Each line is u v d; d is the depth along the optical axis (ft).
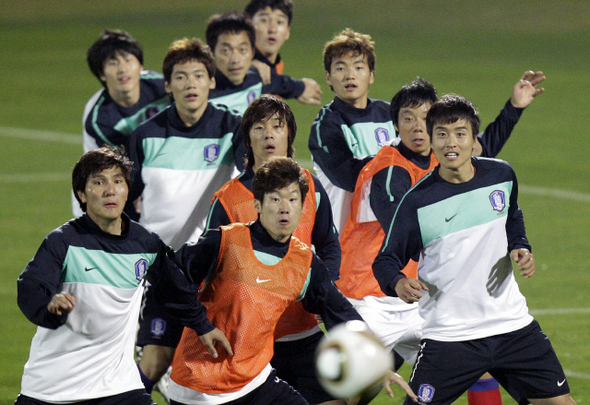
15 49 298.97
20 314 96.32
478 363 57.06
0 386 75.92
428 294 58.49
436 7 353.31
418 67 261.65
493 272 57.67
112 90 87.71
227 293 53.67
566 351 85.46
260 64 96.58
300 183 52.70
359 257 70.64
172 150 73.72
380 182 67.46
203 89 72.79
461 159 55.83
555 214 139.64
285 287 53.78
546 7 346.74
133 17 349.00
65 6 375.45
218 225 60.80
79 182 51.72
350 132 75.20
